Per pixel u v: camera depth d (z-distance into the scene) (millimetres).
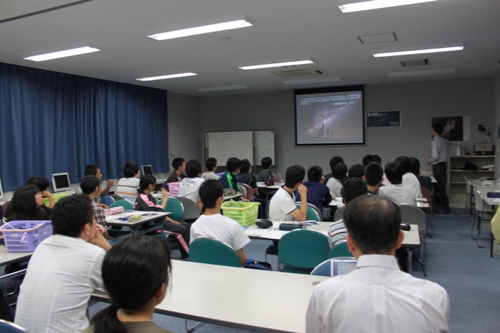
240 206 3523
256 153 9469
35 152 5918
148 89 8219
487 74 7410
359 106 8570
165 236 4352
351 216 1160
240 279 2057
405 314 1012
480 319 3012
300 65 6156
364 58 5715
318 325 1104
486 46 5070
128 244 1017
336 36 4465
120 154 7422
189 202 4848
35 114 5891
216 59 5559
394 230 1110
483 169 7461
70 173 6496
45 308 1648
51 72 6125
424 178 5996
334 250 2281
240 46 4832
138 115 7918
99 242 2123
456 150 7902
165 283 1034
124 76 6723
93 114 6887
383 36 4492
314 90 8914
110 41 4430
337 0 3314
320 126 8930
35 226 2838
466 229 5930
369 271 1086
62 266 1699
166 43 4590
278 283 1992
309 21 3885
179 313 1669
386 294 1040
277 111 9359
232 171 5660
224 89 8641
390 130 8422
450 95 7949
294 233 2682
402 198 4074
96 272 1740
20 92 5680
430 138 8141
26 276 1742
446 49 5184
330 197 4418
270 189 6527
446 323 1052
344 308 1046
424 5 3484
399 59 5836
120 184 5418
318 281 2008
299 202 3898
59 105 6242
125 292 965
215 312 1664
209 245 2432
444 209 7160
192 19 3701
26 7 3285
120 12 3463
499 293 3514
